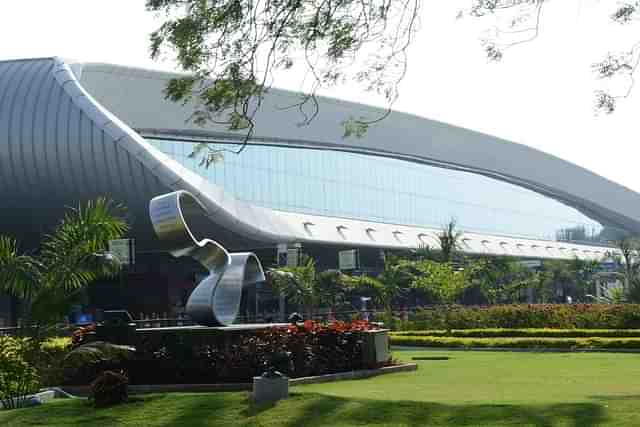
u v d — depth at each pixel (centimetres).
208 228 4878
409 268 5512
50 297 1873
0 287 1897
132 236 5091
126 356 1766
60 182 4722
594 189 9444
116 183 4638
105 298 5906
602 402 1311
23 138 4656
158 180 4544
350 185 6719
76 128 4597
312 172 6400
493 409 1257
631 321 3900
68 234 1903
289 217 5847
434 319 4494
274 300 5994
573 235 9525
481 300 7462
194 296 2164
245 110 1556
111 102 5341
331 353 2077
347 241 6128
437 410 1274
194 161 5559
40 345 1928
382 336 2252
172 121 5516
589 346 3094
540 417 1189
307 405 1334
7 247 1866
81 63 5203
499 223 8362
